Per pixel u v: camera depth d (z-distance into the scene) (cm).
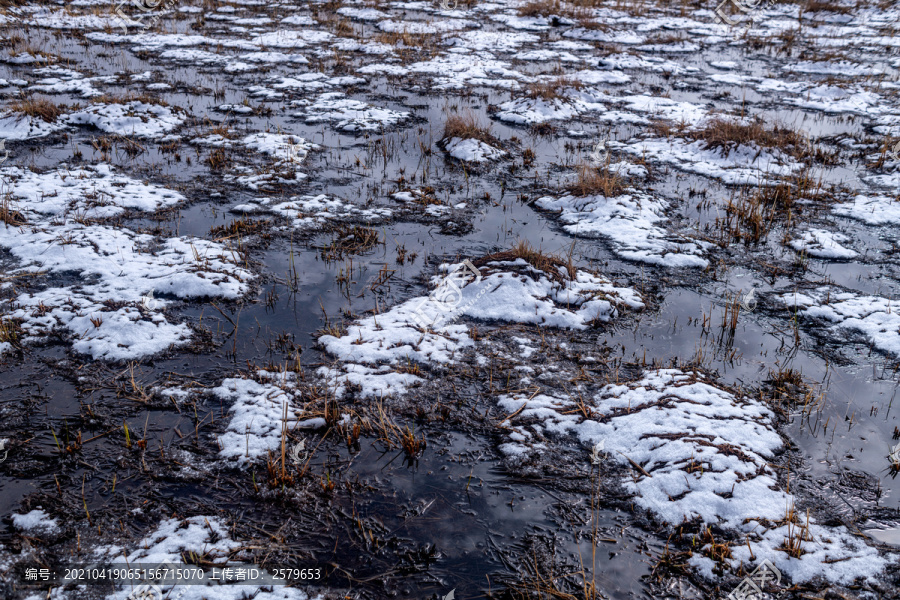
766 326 648
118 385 517
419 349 584
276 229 823
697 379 538
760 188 1024
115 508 400
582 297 675
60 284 660
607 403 513
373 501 416
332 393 518
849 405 524
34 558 362
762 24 2708
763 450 459
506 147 1195
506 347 596
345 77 1628
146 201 881
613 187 965
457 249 792
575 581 361
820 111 1522
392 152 1145
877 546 385
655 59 2005
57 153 1054
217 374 538
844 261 805
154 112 1252
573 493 427
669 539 389
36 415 479
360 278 714
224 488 420
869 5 3083
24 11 2233
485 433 484
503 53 2025
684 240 837
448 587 356
